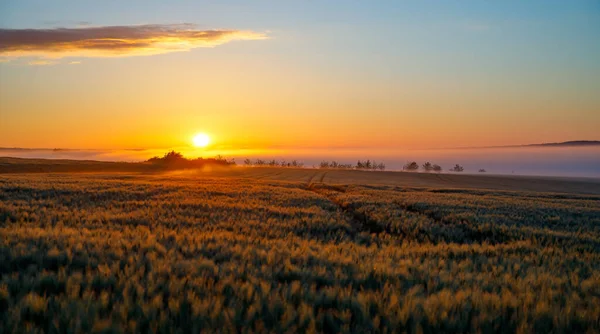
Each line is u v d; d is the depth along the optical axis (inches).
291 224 596.1
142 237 370.0
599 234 637.9
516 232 605.9
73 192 922.7
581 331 187.8
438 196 1462.8
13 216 509.7
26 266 248.4
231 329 157.8
